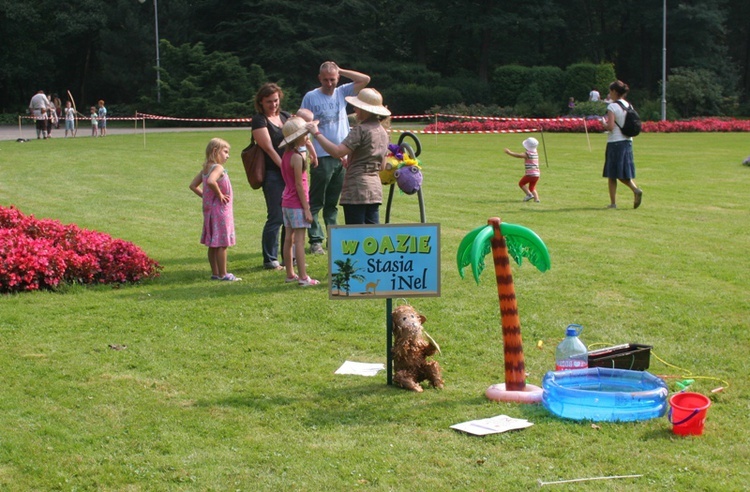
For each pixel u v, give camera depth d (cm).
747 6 6675
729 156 2289
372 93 844
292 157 853
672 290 838
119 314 775
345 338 705
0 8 5466
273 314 774
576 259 973
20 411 554
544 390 545
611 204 1365
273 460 479
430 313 766
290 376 618
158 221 1292
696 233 1139
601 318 746
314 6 5728
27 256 856
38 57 5756
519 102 5334
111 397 578
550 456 477
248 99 4894
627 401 523
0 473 470
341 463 473
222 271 915
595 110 4194
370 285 585
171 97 4803
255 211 1382
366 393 582
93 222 1276
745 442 491
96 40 5784
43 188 1638
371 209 876
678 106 5181
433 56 6731
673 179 1747
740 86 6912
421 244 585
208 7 5888
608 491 434
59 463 479
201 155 2333
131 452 494
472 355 661
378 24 6356
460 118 4172
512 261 951
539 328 720
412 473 460
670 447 484
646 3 6222
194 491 446
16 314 769
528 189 1462
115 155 2312
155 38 5416
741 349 662
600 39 6706
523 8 6250
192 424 532
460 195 1535
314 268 966
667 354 652
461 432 511
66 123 3225
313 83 5719
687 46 6191
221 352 671
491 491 438
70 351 673
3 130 3959
